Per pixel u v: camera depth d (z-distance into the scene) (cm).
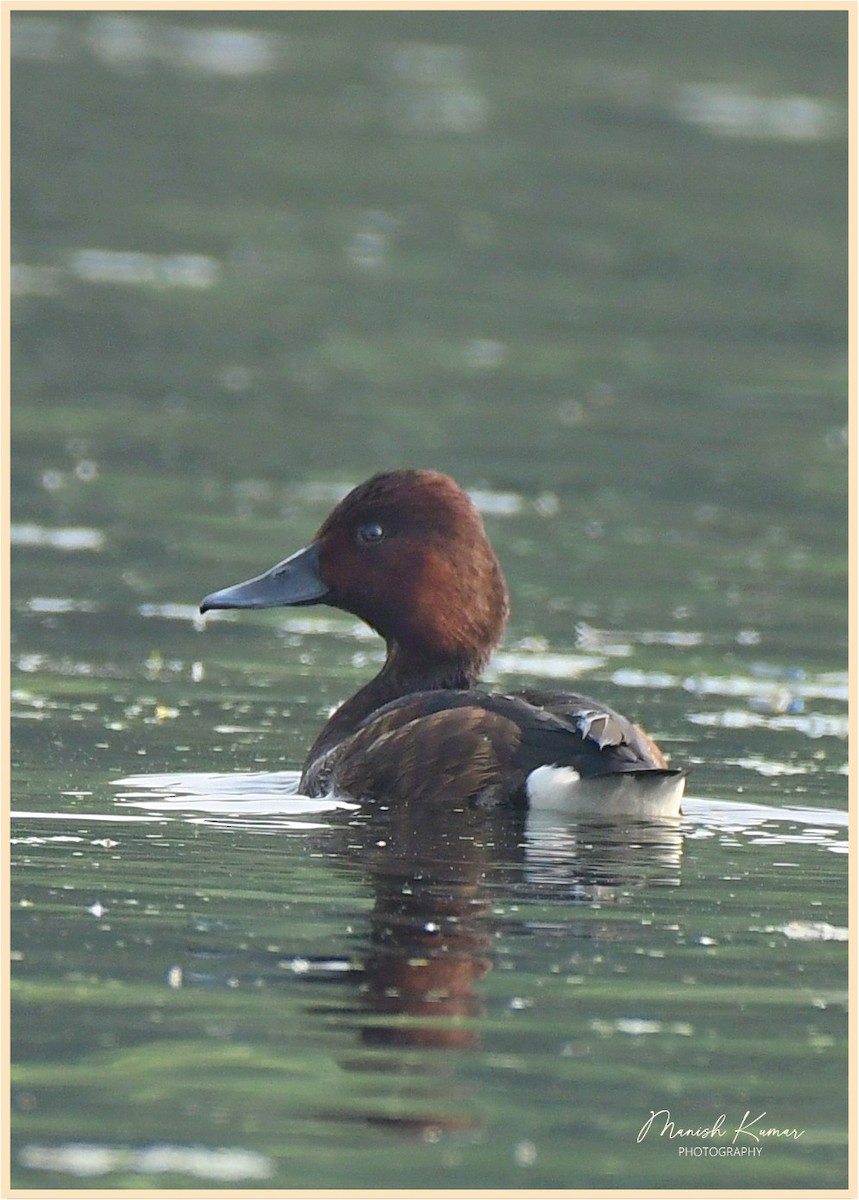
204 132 3581
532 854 1020
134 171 3328
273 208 3172
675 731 1315
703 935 916
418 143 3572
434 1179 707
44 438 2064
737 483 2009
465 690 1145
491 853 1018
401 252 2981
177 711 1322
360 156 3466
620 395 2339
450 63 4150
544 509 1891
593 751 1077
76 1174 701
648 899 962
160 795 1120
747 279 2902
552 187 3331
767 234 3125
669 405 2309
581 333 2608
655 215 3200
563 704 1115
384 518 1230
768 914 947
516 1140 735
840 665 1495
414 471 1242
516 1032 805
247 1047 782
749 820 1110
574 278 2878
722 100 3900
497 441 2120
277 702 1359
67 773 1161
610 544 1802
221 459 2012
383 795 1093
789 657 1509
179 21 4403
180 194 3222
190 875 973
